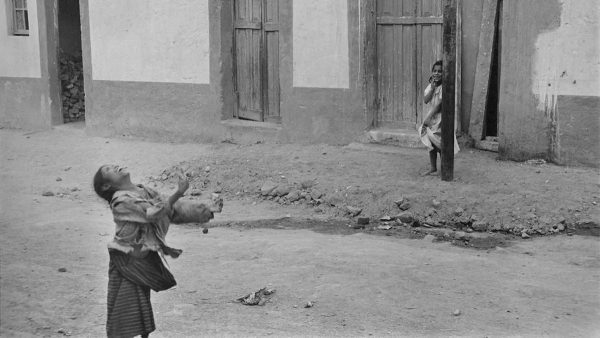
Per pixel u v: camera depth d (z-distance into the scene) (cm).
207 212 553
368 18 1302
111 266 543
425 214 995
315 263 798
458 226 970
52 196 1223
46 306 692
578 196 983
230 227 1006
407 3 1284
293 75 1384
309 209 1078
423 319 646
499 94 1179
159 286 548
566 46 1090
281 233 960
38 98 1817
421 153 1237
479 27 1222
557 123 1111
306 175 1172
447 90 1048
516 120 1147
